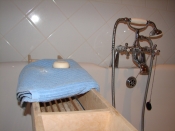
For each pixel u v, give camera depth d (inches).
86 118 12.4
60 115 11.7
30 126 29.5
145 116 35.4
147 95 34.9
